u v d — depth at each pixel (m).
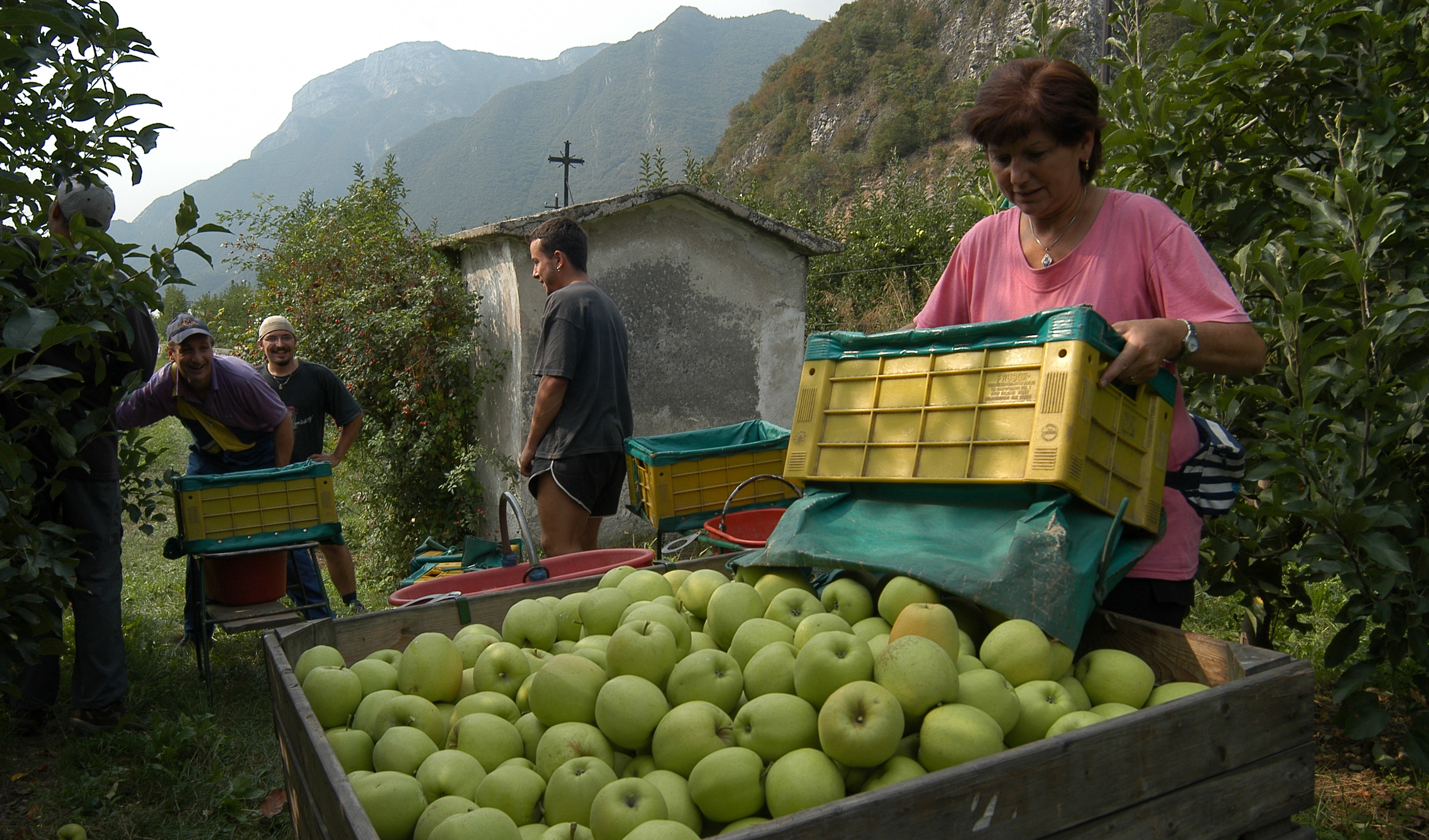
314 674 1.96
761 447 5.36
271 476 5.00
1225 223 4.00
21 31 3.07
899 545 2.03
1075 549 1.87
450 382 8.34
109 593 4.23
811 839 1.22
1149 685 1.81
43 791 3.80
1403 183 3.50
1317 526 3.49
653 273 8.35
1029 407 1.94
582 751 1.75
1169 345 1.96
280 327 6.18
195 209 3.61
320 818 1.63
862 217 18.41
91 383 4.02
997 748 1.54
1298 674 1.66
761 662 1.85
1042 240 2.38
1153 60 4.43
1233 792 1.57
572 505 5.04
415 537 8.44
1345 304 3.53
